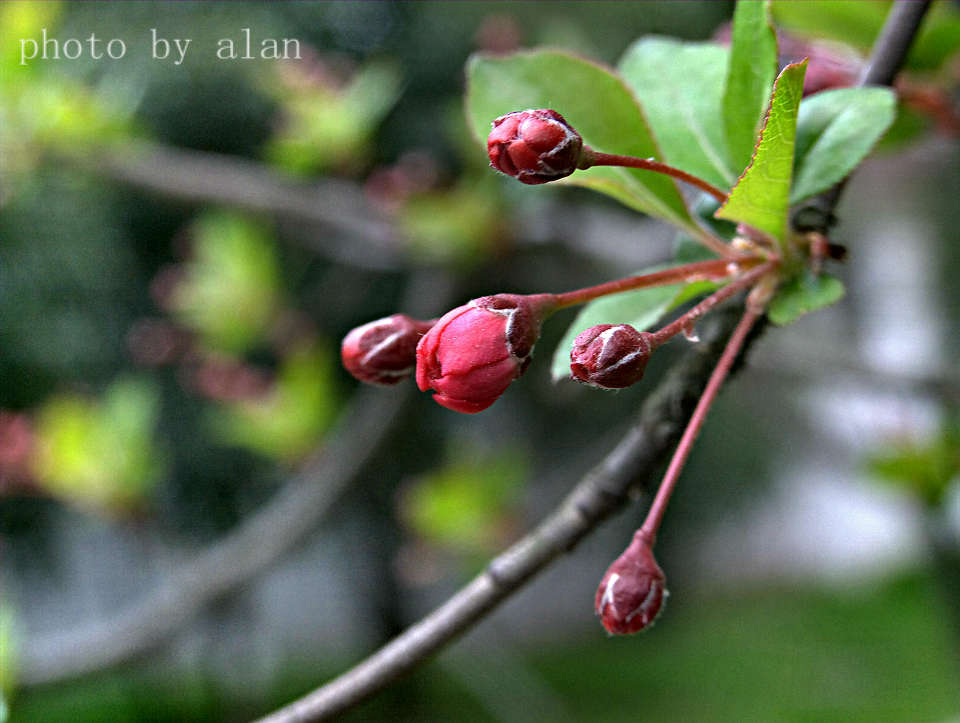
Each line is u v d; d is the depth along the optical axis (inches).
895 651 63.1
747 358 11.5
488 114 11.8
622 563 10.9
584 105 11.7
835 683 60.5
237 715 54.0
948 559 20.3
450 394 10.6
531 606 77.7
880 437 21.6
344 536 64.9
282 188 29.3
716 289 11.6
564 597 77.1
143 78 43.5
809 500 80.6
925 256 30.3
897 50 11.9
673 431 11.5
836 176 11.4
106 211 46.9
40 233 45.4
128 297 49.2
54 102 25.8
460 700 64.0
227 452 52.4
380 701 64.4
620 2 39.9
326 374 31.6
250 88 46.5
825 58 14.1
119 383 48.9
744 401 54.2
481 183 28.4
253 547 27.6
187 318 32.6
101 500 28.3
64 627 54.4
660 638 78.8
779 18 14.1
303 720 11.5
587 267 30.4
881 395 24.0
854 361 24.8
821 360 25.7
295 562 62.8
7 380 46.5
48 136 26.2
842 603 75.2
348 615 70.7
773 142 10.7
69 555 52.2
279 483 54.8
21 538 48.8
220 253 31.8
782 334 27.2
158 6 45.4
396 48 48.8
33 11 24.9
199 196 28.8
